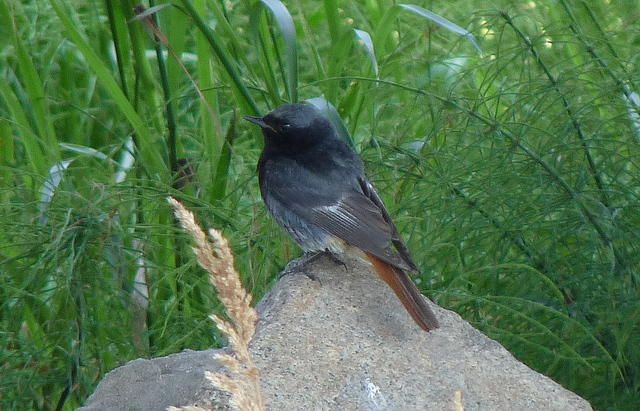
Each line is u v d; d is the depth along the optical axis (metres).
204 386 6.10
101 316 10.45
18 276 10.41
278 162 9.01
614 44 11.06
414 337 7.08
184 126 13.94
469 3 14.52
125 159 12.43
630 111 10.60
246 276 10.14
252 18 9.91
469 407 6.39
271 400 6.18
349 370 6.57
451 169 10.20
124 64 10.83
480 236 10.05
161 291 10.95
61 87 13.62
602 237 9.62
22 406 9.98
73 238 9.70
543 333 9.18
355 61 13.91
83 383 9.73
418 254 10.05
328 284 7.80
